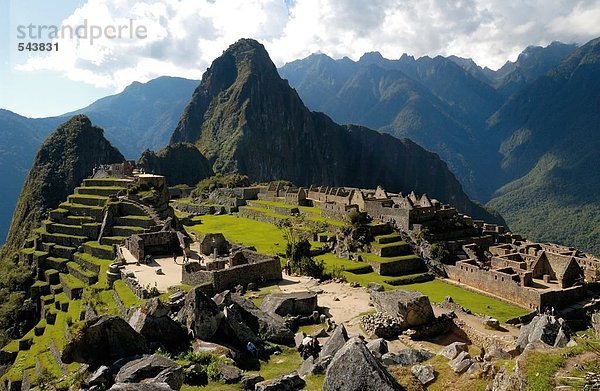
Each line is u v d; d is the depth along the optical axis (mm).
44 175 159750
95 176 93312
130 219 62375
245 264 37656
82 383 19141
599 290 59719
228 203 115125
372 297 30578
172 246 50594
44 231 73688
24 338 50844
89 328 21109
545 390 12555
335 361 13742
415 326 26359
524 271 59469
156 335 22672
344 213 79375
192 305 24203
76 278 57219
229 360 20766
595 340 15352
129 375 17812
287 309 28469
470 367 15461
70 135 174500
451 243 69625
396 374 15562
